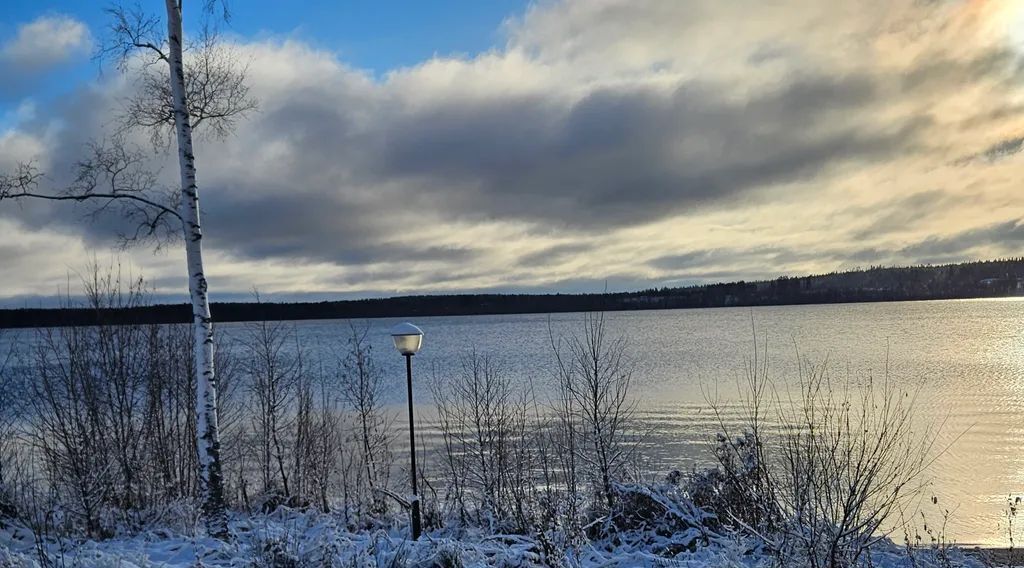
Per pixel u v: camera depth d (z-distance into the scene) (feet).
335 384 89.81
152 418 52.95
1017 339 265.13
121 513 39.17
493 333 387.55
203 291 34.94
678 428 84.99
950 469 66.59
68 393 46.98
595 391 49.47
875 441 36.19
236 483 55.36
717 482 36.45
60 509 35.81
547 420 56.49
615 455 42.50
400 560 25.89
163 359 55.93
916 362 184.75
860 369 167.12
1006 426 89.10
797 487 26.50
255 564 24.91
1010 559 34.24
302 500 51.29
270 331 80.43
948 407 106.32
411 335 34.40
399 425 86.99
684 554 31.73
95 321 50.83
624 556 31.22
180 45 35.27
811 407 34.42
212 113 37.14
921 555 30.78
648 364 186.70
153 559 29.22
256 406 74.59
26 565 25.54
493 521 38.50
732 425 82.33
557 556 28.60
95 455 42.75
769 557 28.58
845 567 25.73
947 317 465.88
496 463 46.42
